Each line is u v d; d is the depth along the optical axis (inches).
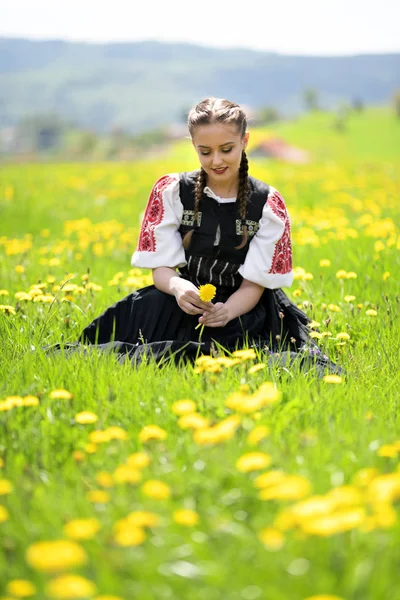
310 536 74.5
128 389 128.0
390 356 159.9
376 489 76.2
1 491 84.7
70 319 178.2
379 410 124.8
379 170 801.6
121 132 7111.2
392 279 229.3
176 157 1360.7
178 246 164.4
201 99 160.7
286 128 2930.6
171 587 72.0
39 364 143.1
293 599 67.7
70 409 118.7
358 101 4003.4
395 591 69.2
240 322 161.2
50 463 101.3
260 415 109.0
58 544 67.3
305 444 98.7
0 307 174.1
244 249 163.5
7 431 109.6
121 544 72.3
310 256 278.4
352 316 189.8
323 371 148.0
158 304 161.9
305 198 493.0
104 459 100.6
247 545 76.2
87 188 623.2
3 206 482.0
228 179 158.9
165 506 84.0
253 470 88.4
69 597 66.6
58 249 309.0
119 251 319.9
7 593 71.5
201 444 96.3
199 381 130.5
